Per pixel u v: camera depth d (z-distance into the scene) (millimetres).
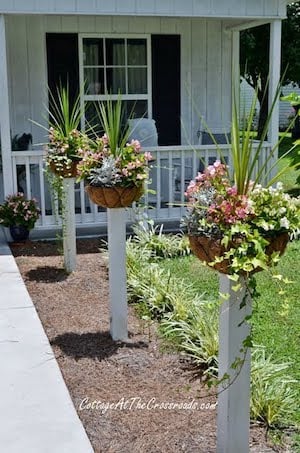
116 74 8039
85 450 2617
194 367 3492
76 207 7762
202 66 8367
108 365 3529
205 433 2781
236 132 2336
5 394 3115
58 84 7859
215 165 2408
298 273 5422
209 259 2293
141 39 8055
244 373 2383
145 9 6578
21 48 7676
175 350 3707
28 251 6375
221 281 2357
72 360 3594
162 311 4367
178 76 8281
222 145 7160
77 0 6371
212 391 3160
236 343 2350
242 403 2404
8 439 2699
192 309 4211
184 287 4801
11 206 6531
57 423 2838
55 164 5219
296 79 14516
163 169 7605
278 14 7035
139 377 3381
